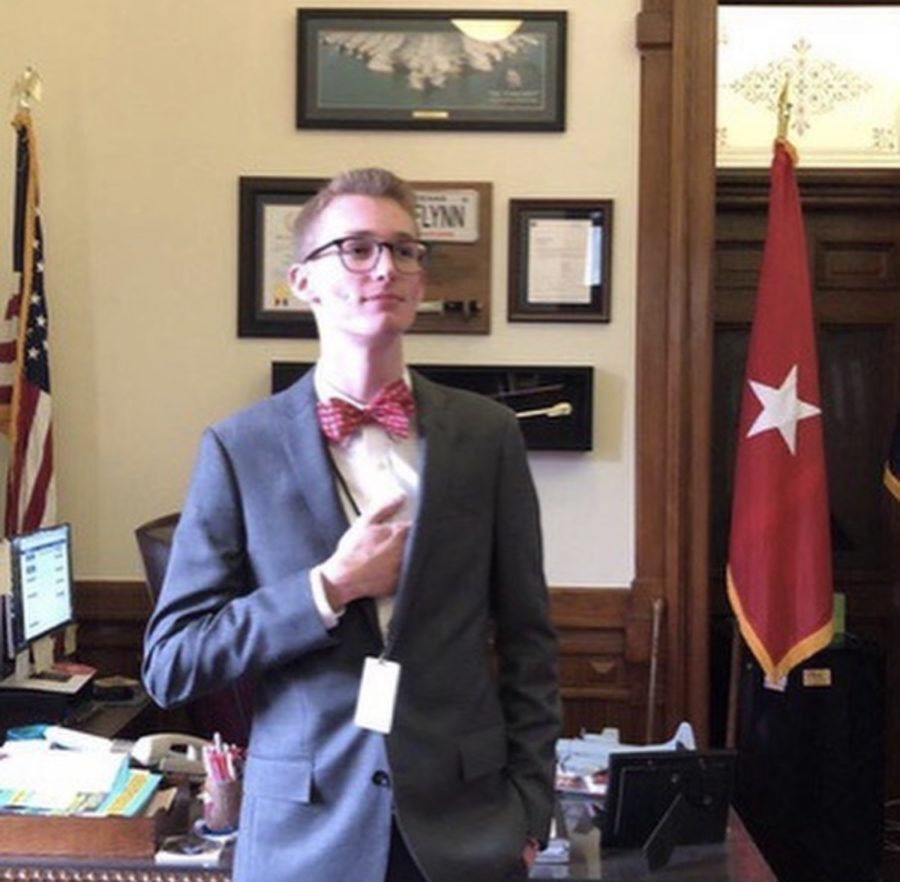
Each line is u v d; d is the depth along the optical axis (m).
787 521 3.12
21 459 3.14
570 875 1.97
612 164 3.33
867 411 3.93
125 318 3.38
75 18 3.37
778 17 3.96
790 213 3.22
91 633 3.38
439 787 1.33
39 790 2.04
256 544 1.38
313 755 1.33
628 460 3.34
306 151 3.37
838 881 3.32
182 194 3.37
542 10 3.33
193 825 2.07
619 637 3.33
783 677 3.10
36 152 3.25
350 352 1.38
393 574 1.32
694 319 3.29
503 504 1.46
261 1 3.36
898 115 3.96
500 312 3.35
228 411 3.38
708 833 2.12
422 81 3.35
